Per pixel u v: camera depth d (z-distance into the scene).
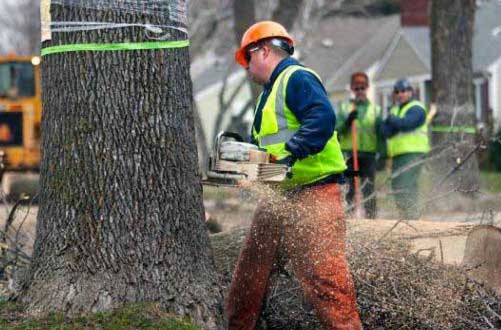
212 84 102.19
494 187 22.61
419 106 25.00
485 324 14.19
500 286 14.98
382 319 14.16
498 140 25.05
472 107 33.22
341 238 12.88
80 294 11.75
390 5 103.50
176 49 12.23
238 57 13.41
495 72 78.69
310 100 12.44
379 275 14.27
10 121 44.47
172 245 12.05
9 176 44.09
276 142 12.80
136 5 11.88
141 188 11.93
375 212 19.72
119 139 11.88
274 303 14.26
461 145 25.02
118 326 11.43
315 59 100.69
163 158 12.04
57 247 11.94
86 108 11.88
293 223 12.83
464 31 36.78
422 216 20.72
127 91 11.90
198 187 12.56
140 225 11.91
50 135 12.12
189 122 12.50
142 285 11.86
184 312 11.95
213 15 65.19
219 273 13.40
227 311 13.01
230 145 12.30
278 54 13.05
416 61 85.62
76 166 11.90
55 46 12.00
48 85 12.15
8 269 15.06
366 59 95.75
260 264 13.15
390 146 25.22
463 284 14.63
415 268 14.38
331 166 12.88
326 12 69.44
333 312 12.62
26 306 11.97
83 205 11.88
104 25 11.84
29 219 19.39
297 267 12.88
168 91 12.09
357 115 25.11
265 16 62.19
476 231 15.38
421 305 13.98
